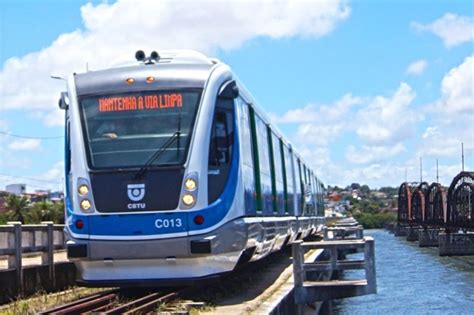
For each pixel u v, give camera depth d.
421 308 43.78
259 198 17.20
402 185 184.12
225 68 14.57
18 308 13.29
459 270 73.19
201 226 13.12
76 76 14.41
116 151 13.54
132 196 13.25
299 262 15.83
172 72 13.93
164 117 13.62
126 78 13.92
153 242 13.07
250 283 17.52
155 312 11.33
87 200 13.42
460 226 106.44
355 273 65.25
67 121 14.54
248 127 16.58
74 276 18.58
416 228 153.25
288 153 26.38
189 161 13.30
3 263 19.31
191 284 13.27
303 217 31.14
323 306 28.50
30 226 16.38
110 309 12.11
